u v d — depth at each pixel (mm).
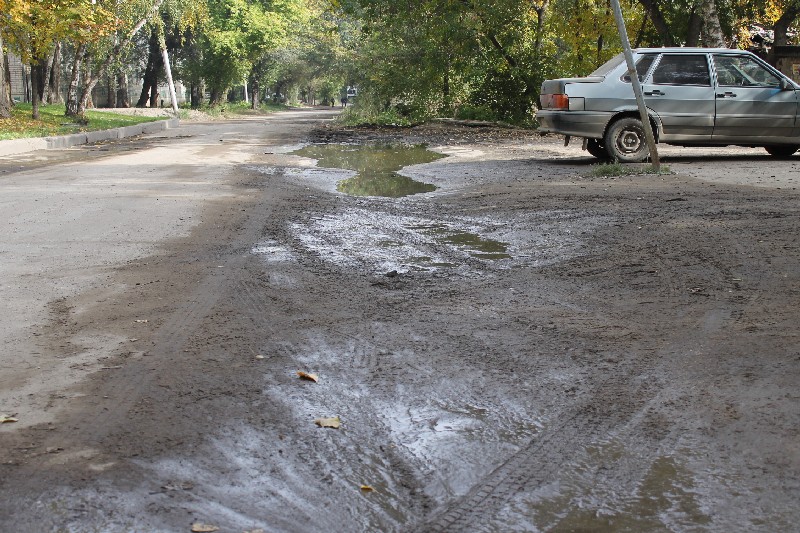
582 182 12281
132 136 27250
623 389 3951
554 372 4211
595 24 27766
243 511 2846
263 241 7887
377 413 3725
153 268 6664
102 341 4766
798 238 7273
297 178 13562
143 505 2865
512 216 9320
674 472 3117
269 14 56438
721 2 24891
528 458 3268
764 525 2729
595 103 14703
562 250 7332
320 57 72750
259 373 4230
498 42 29422
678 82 14727
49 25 27688
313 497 2961
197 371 4258
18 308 5461
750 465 3141
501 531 2730
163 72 56844
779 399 3734
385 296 5812
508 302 5602
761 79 14859
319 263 6922
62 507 2846
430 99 33375
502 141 22672
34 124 27531
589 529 2734
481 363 4363
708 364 4230
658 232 7848
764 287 5703
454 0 28078
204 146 21547
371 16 30047
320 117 51969
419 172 14539
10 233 8211
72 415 3674
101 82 60469
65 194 11211
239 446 3367
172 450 3322
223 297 5766
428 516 2836
